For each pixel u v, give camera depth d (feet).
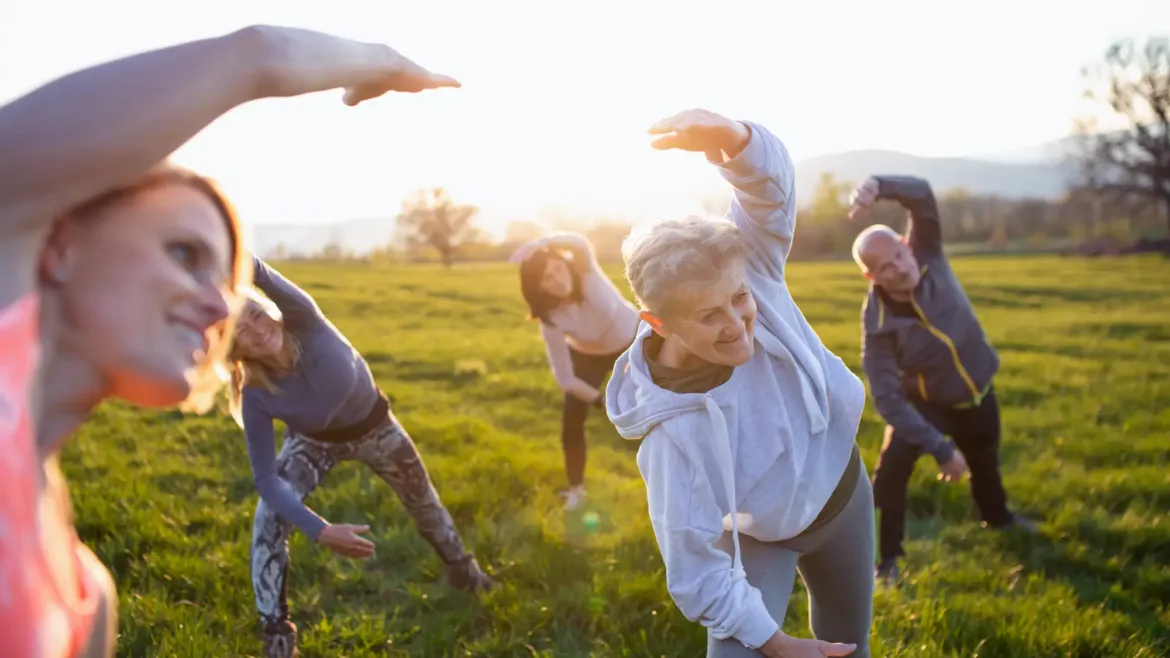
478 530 16.38
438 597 14.14
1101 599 14.52
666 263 6.40
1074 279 105.40
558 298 17.98
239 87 2.67
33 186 2.48
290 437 12.57
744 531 7.74
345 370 11.43
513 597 13.80
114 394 3.02
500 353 44.21
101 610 3.51
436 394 32.14
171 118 2.55
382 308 76.95
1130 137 161.27
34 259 2.64
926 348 15.99
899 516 15.72
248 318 10.09
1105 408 29.68
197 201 3.05
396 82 3.08
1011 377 36.19
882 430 25.93
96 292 2.85
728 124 6.59
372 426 12.37
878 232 15.61
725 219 6.77
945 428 16.89
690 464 7.10
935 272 16.06
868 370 15.85
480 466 20.42
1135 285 95.50
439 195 225.76
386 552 15.88
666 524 7.15
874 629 12.32
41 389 2.82
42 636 2.67
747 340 6.61
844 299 84.02
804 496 7.38
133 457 22.11
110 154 2.51
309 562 15.37
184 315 2.96
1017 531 17.56
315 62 2.80
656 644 12.47
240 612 13.43
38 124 2.44
